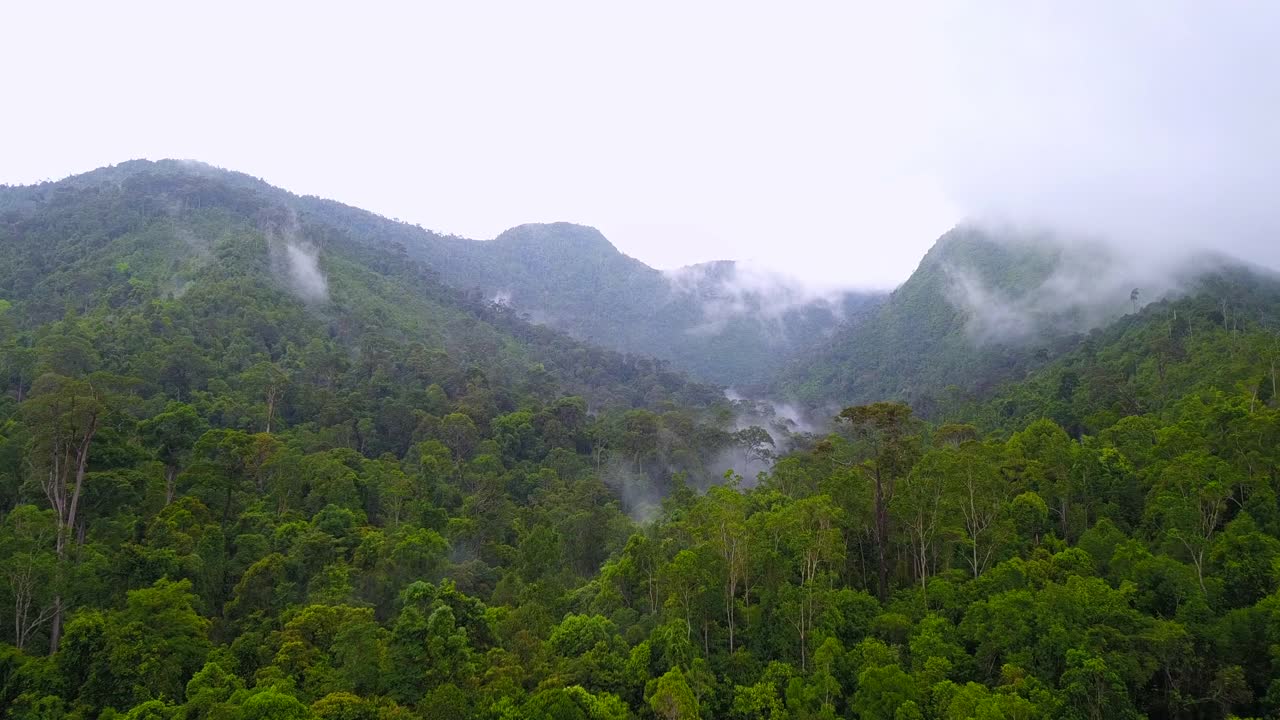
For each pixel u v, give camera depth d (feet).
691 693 113.39
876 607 134.21
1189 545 128.77
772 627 132.67
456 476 267.59
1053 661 108.58
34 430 156.56
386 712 104.68
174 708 101.91
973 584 131.95
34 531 135.33
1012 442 182.70
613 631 138.92
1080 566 129.39
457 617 136.87
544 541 194.70
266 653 122.72
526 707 108.88
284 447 213.25
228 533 172.45
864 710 108.17
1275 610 105.50
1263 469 147.64
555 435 333.01
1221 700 103.81
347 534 181.78
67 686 109.19
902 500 151.02
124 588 136.15
